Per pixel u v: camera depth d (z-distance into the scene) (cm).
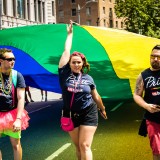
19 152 598
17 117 568
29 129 1095
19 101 576
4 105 577
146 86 548
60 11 9138
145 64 1183
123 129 1057
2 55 567
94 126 570
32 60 1208
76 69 576
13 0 4538
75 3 8912
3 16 4191
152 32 5234
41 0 5294
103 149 818
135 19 5256
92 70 1145
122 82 1111
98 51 1241
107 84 1116
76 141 593
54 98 2122
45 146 858
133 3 5162
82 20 8850
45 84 1160
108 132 1016
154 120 543
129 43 1297
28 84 1186
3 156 767
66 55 613
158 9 5162
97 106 616
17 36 1329
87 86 572
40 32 1358
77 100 566
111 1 9206
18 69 1184
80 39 1299
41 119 1291
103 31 1373
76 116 567
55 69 1139
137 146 842
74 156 757
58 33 1337
